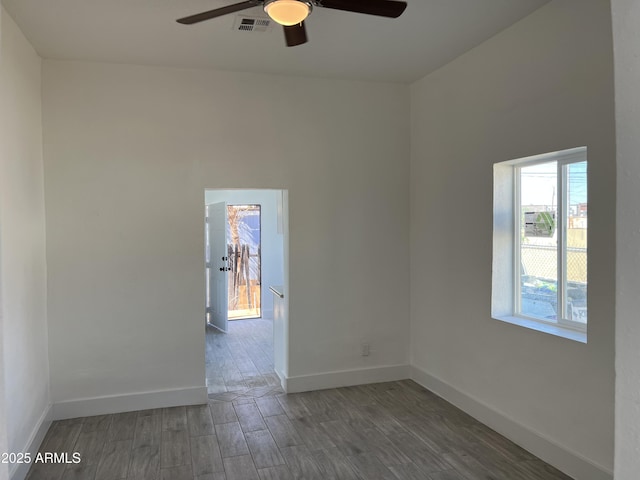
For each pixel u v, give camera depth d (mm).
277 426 3582
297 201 4316
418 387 4438
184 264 4023
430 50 3699
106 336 3857
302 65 4000
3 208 2695
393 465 2998
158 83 3963
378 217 4562
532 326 3199
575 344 2801
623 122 1040
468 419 3697
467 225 3805
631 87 1019
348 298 4488
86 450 3217
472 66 3695
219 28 3205
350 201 4473
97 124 3832
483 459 3064
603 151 2602
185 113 4023
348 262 4480
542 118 3023
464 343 3859
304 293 4355
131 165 3906
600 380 2645
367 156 4516
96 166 3830
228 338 6348
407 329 4680
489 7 2980
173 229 4000
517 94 3232
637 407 1013
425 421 3662
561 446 2900
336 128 4418
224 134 4113
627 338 1034
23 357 3018
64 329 3762
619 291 1051
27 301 3162
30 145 3357
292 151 4293
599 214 2629
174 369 4004
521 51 3182
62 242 3752
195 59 3811
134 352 3918
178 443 3311
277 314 4781
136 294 3920
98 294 3838
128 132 3900
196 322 4047
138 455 3143
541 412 3064
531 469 2934
